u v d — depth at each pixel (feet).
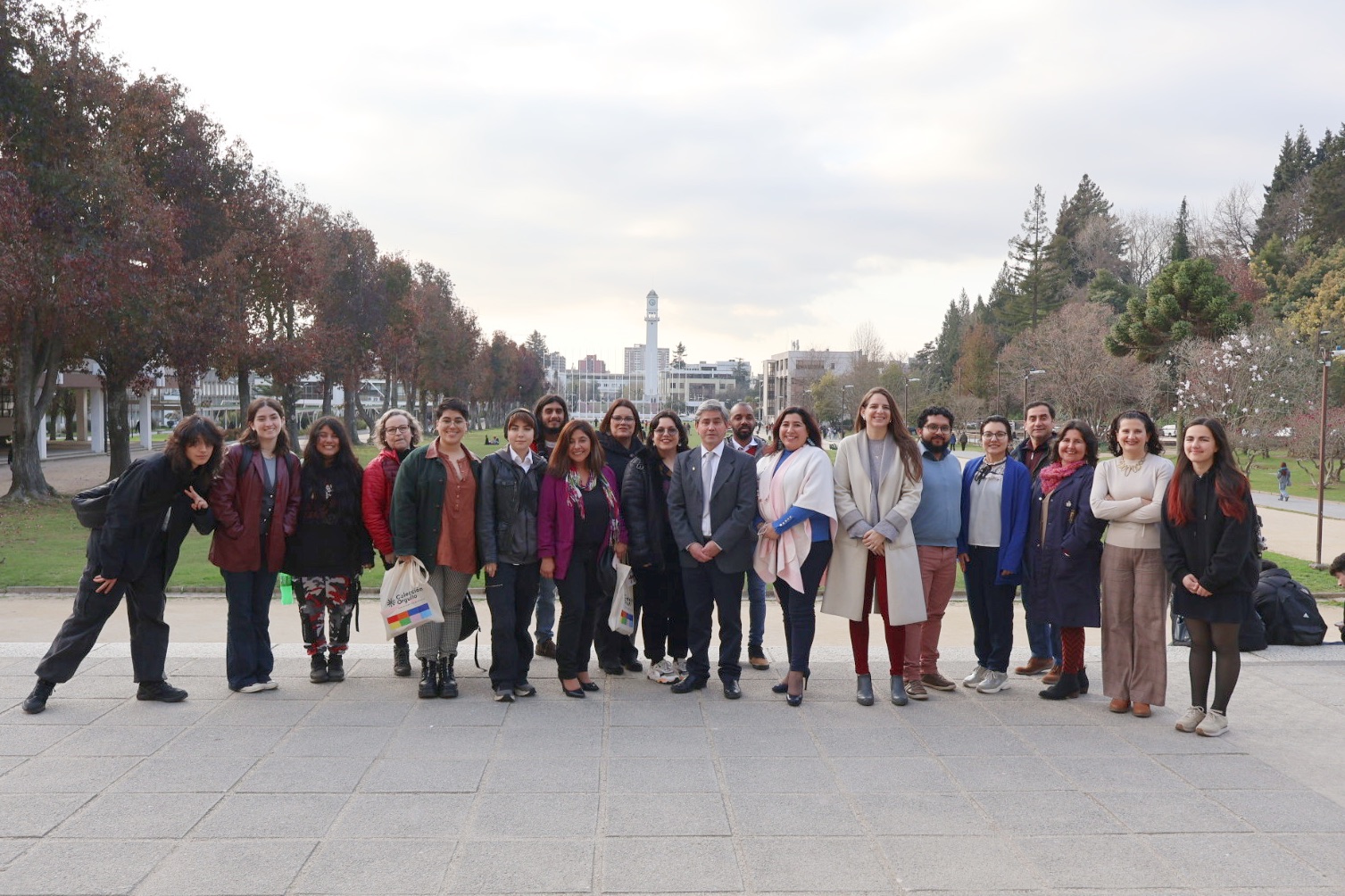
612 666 22.75
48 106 73.51
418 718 18.74
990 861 12.57
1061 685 20.75
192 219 98.48
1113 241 281.13
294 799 14.43
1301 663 23.88
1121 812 14.29
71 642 18.60
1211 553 17.93
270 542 20.25
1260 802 14.73
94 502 18.43
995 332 263.29
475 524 20.21
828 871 12.23
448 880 11.85
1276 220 247.09
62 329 81.25
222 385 307.17
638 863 12.40
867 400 20.74
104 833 13.15
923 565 21.34
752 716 19.25
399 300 178.29
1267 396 121.08
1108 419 165.78
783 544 20.18
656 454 22.63
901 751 17.13
